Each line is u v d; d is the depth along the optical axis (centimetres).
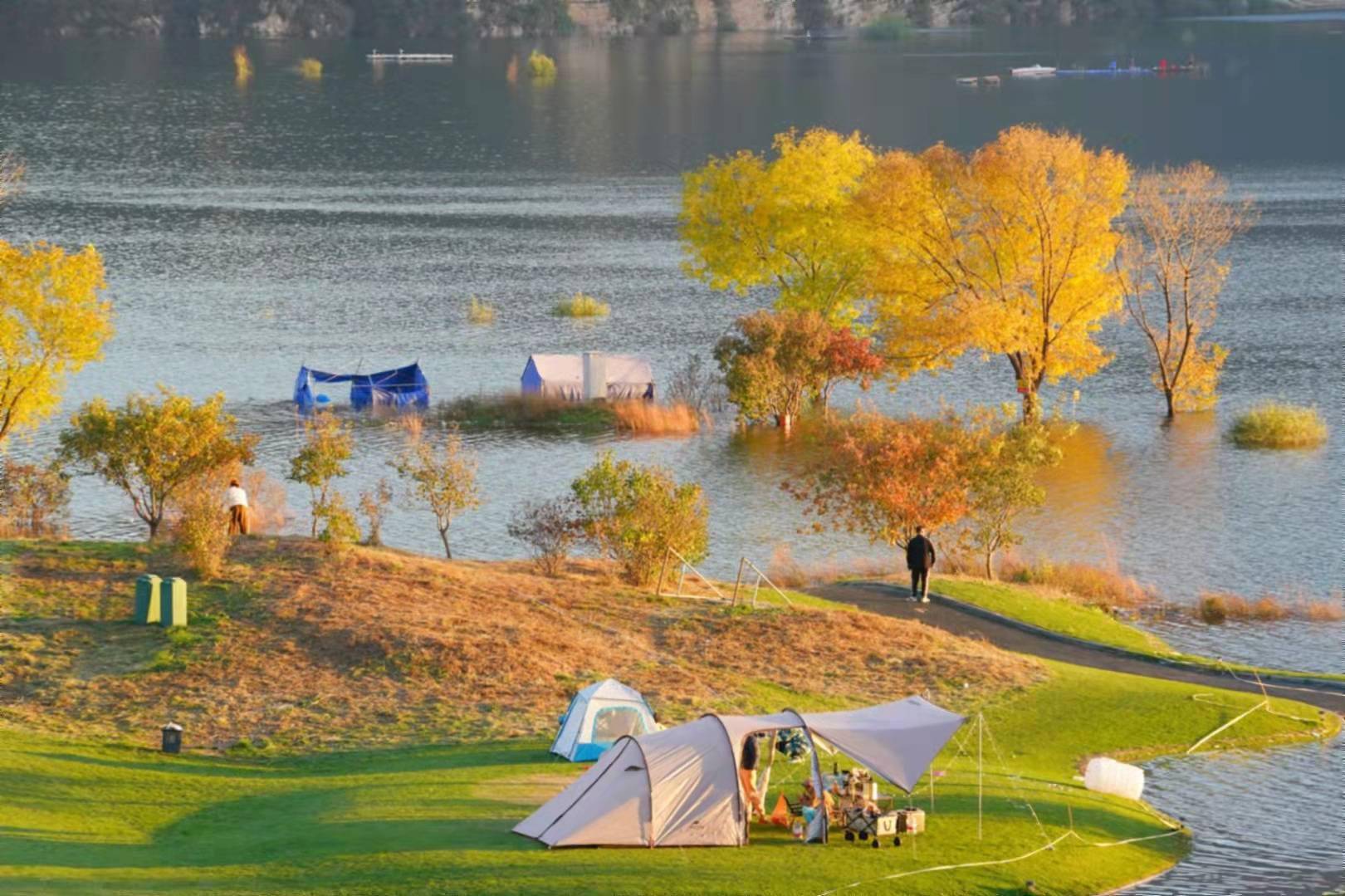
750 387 17650
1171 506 14988
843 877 5912
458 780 7125
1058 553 13438
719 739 6444
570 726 7681
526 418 18088
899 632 10062
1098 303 18462
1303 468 16500
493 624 9575
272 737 7956
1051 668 9631
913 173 18738
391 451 16550
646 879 5747
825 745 7025
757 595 10975
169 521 12488
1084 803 7175
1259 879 6525
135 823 6550
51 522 13188
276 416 17875
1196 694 9231
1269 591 12400
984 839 6494
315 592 9812
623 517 11162
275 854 6044
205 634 9144
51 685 8431
